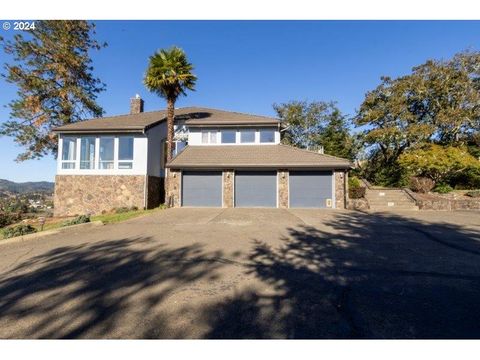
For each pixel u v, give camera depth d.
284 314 3.32
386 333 2.92
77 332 2.99
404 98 22.92
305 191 16.23
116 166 17.28
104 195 17.12
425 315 3.29
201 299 3.75
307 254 6.04
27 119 22.69
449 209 15.02
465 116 20.67
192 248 6.57
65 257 5.98
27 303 3.71
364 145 26.64
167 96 17.06
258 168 16.39
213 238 7.67
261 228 9.20
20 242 7.59
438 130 22.09
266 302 3.65
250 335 2.90
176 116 20.61
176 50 16.64
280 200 16.27
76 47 24.33
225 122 18.80
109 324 3.14
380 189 17.61
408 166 19.12
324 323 3.12
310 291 4.02
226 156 17.17
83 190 17.23
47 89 22.86
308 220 11.00
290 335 2.89
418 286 4.21
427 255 5.97
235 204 16.62
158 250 6.41
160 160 19.31
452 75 21.53
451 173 18.94
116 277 4.67
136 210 15.90
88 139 17.55
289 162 15.88
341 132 29.14
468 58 21.34
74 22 23.38
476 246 6.78
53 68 23.08
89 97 25.23
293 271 4.93
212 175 16.75
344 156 27.83
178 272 4.89
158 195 18.84
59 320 3.24
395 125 23.19
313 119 31.80
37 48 22.33
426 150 19.89
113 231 8.88
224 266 5.23
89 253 6.25
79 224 9.55
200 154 17.62
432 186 18.38
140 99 23.98
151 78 16.39
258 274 4.77
